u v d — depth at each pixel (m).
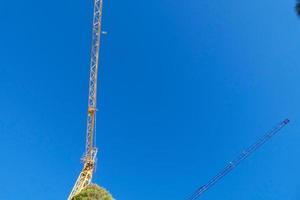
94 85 114.31
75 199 69.62
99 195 70.44
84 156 115.12
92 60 114.00
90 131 114.88
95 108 114.00
